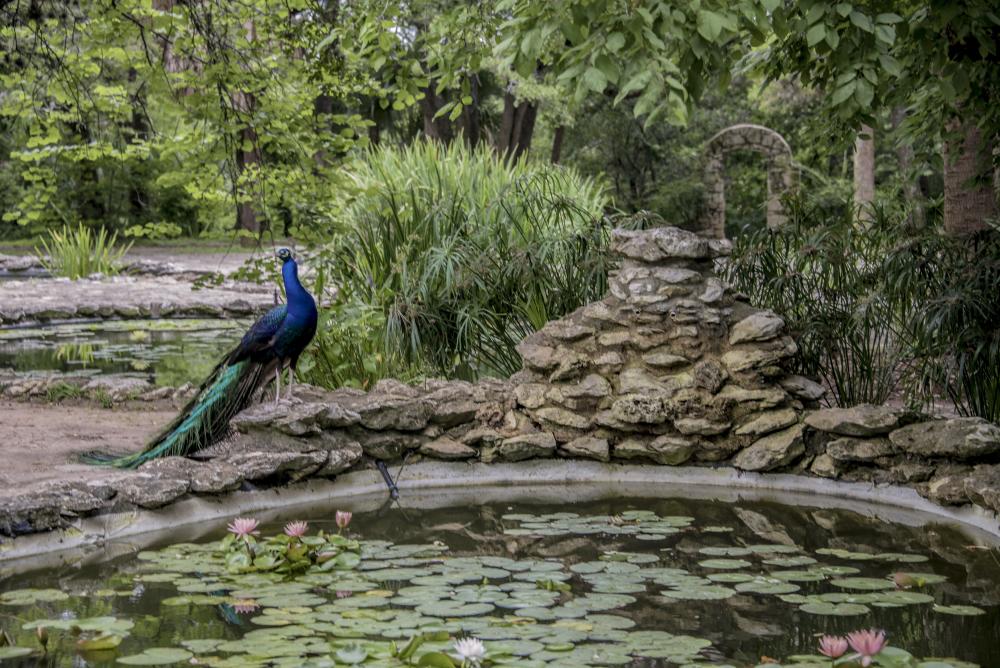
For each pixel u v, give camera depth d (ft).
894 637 13.57
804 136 29.50
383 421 22.77
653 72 13.69
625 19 14.07
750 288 26.35
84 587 15.51
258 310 54.95
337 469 21.70
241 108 25.12
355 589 15.29
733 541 18.29
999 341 21.43
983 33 19.01
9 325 49.42
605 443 23.12
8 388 30.12
